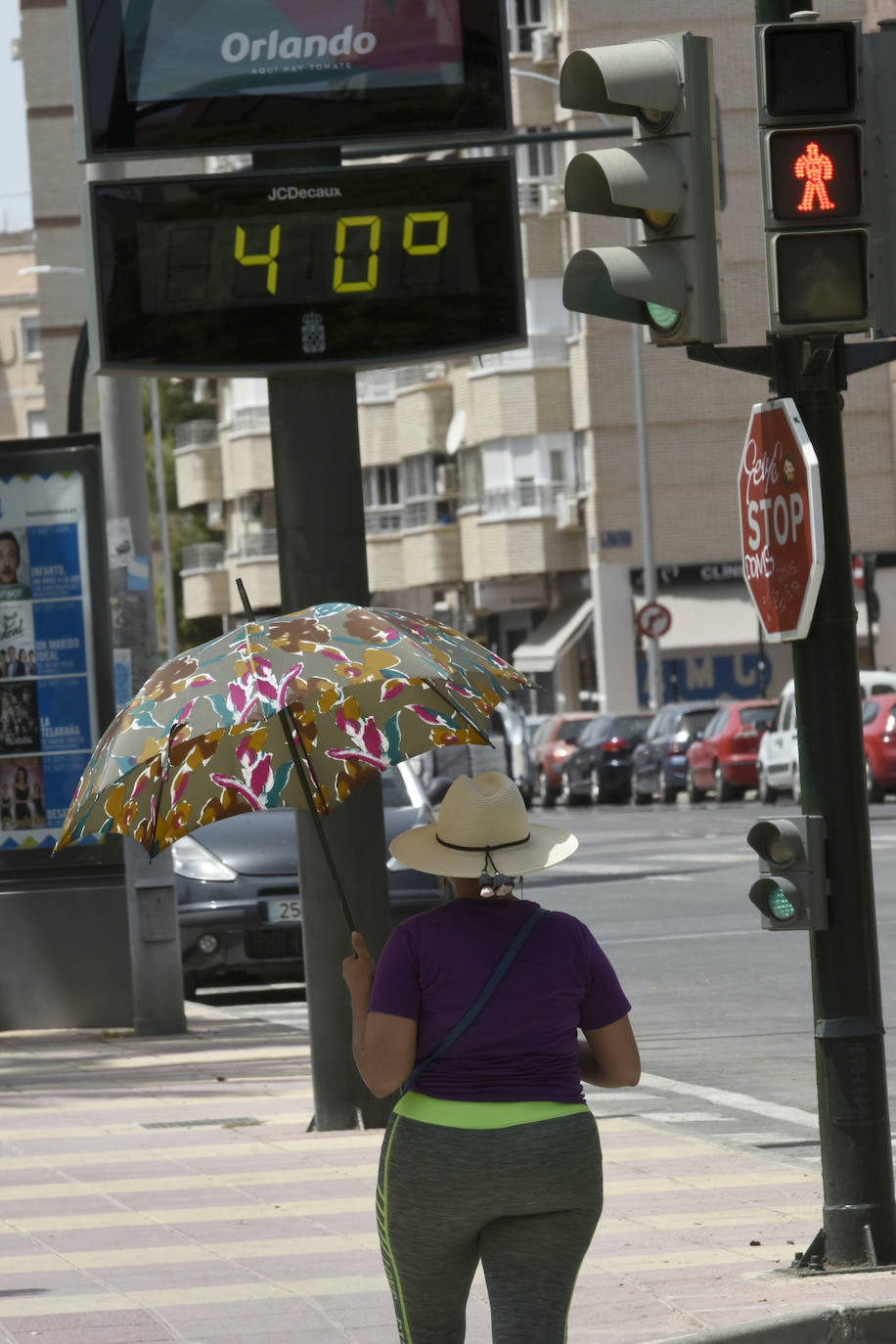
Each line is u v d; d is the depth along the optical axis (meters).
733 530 148.12
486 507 155.25
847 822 16.97
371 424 170.75
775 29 16.66
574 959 11.14
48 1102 27.33
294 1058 30.95
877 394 147.38
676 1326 15.21
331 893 24.20
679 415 148.50
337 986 24.31
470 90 23.80
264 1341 15.27
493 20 23.88
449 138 23.77
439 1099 10.93
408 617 12.10
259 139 23.56
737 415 148.75
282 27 23.55
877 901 48.28
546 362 151.75
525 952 11.05
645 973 39.66
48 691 35.97
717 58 143.50
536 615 159.62
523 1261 11.01
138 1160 22.78
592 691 151.88
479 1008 10.93
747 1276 16.77
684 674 146.62
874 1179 16.86
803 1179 21.08
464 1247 11.03
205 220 23.42
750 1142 23.91
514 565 152.75
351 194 23.61
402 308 23.72
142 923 34.47
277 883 39.22
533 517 152.25
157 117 23.44
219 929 38.88
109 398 35.62
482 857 11.20
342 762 12.84
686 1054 30.62
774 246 16.61
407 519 166.62
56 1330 15.62
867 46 16.98
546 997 11.00
